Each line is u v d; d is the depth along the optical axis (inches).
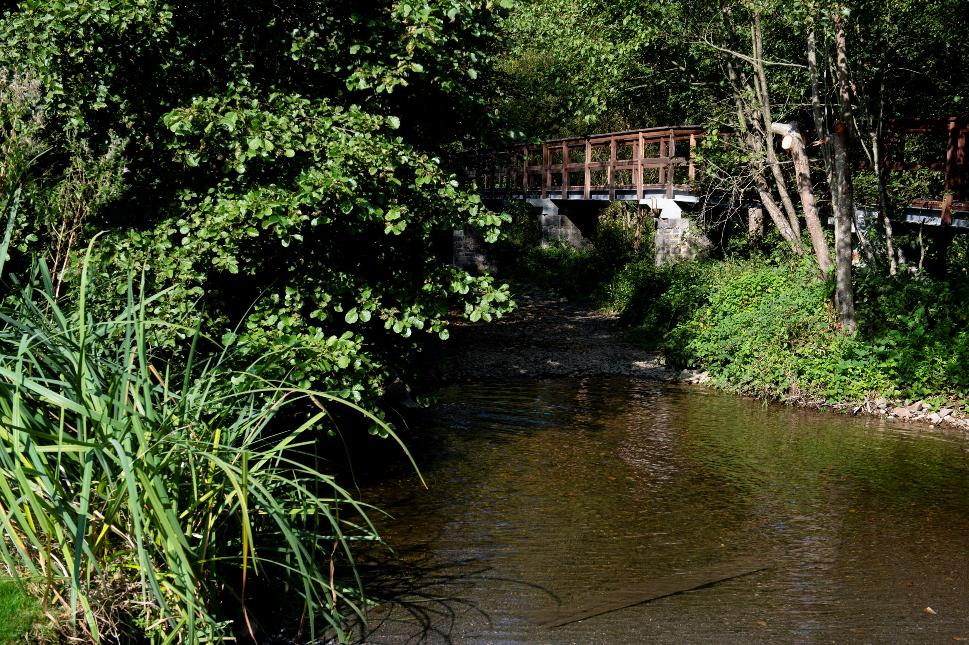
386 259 301.7
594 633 187.3
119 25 263.7
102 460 146.5
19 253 292.0
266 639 178.4
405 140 330.6
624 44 564.1
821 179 649.0
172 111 260.1
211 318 282.5
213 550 163.6
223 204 258.7
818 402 450.3
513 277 1066.1
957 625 195.5
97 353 175.6
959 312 458.6
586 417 421.4
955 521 272.8
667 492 300.5
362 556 231.0
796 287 550.0
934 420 414.9
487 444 365.4
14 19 277.7
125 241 269.4
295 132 264.4
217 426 179.9
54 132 307.1
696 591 213.0
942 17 511.2
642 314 710.5
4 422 141.7
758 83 585.3
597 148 1125.1
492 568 225.0
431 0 282.4
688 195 754.8
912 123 519.2
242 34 304.2
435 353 572.4
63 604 146.3
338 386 266.5
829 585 218.5
